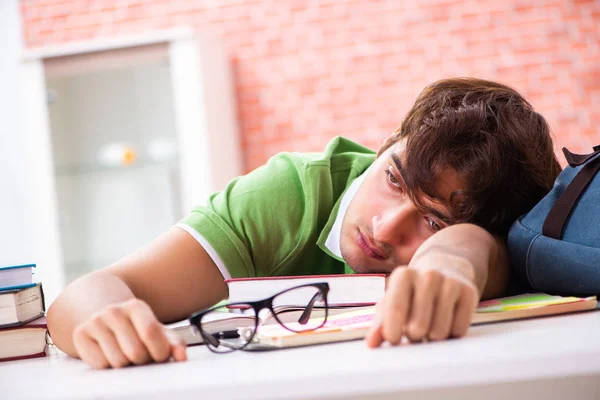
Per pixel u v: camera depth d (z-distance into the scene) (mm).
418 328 682
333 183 1374
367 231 1167
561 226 996
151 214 4660
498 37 4715
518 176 1116
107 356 732
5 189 4398
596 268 932
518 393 694
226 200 1310
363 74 4809
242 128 4867
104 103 4672
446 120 1087
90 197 4676
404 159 1117
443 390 680
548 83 4676
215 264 1220
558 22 4676
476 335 728
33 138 4391
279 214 1296
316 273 1382
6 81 4555
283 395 562
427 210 1094
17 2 4973
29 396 616
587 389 702
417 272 703
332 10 4840
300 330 795
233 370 638
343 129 4820
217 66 4562
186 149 4387
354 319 859
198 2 4930
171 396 570
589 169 1019
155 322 728
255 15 4891
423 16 4770
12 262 4395
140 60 4387
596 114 4641
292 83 4855
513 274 1075
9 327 954
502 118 1119
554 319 818
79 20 5000
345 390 560
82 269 4652
